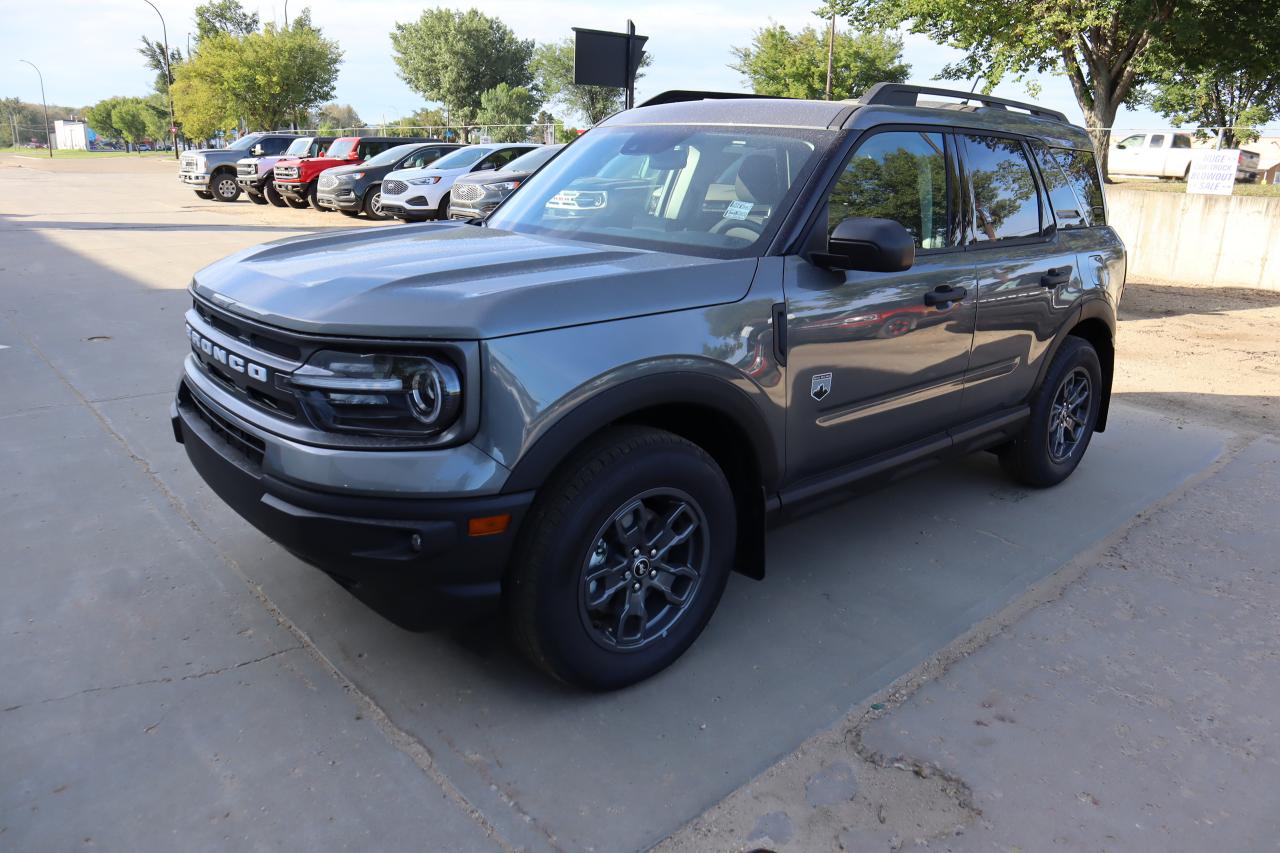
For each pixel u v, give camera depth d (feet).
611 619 8.93
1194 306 36.01
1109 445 17.89
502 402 7.58
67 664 9.24
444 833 7.22
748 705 9.06
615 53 27.86
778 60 132.16
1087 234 14.96
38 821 7.16
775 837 7.32
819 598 11.33
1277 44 50.42
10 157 234.79
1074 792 7.98
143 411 17.06
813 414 10.15
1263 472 16.39
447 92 203.31
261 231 49.24
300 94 142.92
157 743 8.13
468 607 7.98
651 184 11.21
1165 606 11.40
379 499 7.55
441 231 11.41
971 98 13.00
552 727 8.57
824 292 9.95
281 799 7.51
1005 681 9.66
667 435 8.73
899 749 8.46
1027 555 12.76
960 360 12.09
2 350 21.22
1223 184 42.14
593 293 8.27
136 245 40.98
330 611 10.40
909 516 14.07
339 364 7.66
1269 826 7.65
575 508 8.07
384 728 8.46
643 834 7.30
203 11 179.32
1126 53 53.21
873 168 10.84
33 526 12.25
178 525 12.44
